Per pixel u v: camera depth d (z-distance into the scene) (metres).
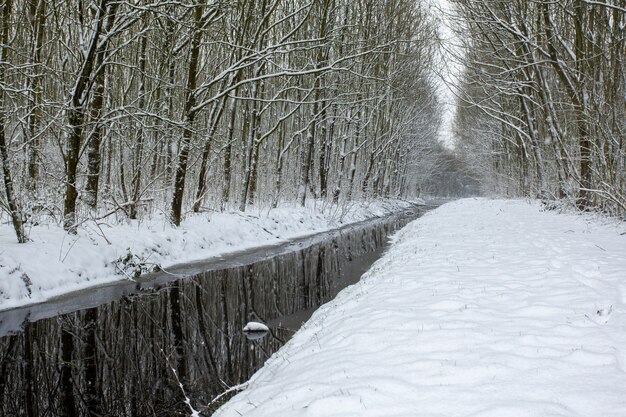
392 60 30.34
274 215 20.39
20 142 11.95
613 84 14.89
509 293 5.81
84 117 10.73
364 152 34.16
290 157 27.41
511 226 14.07
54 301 8.70
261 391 4.45
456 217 19.84
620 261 7.27
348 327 5.29
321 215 24.47
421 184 69.12
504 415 2.92
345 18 23.77
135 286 10.49
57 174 12.89
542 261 7.76
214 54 18.56
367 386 3.52
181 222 14.55
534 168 25.25
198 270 12.41
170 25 13.68
